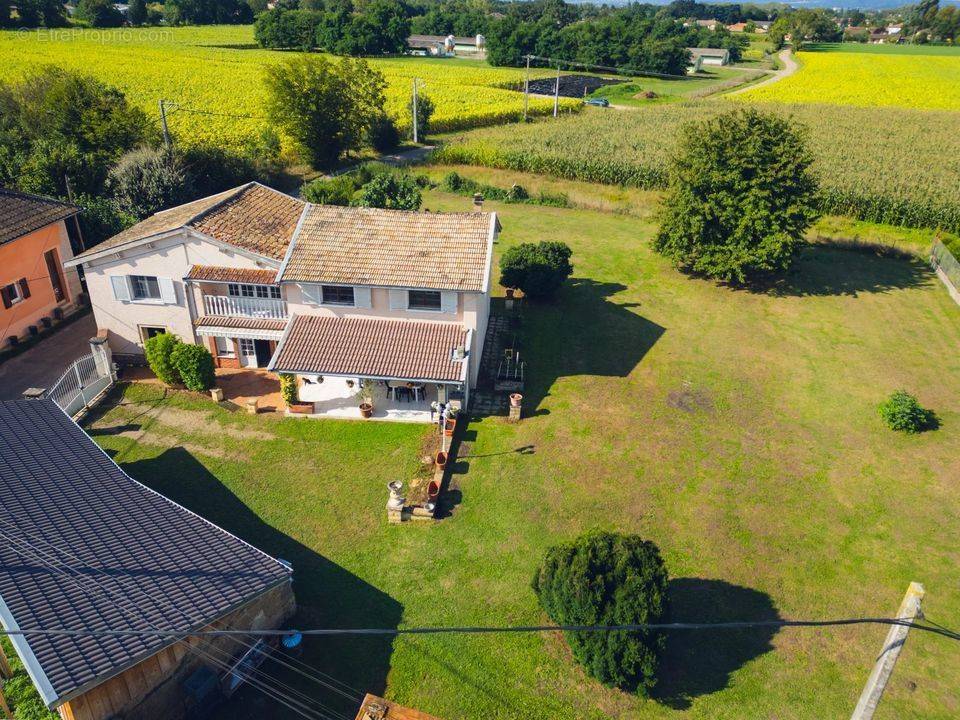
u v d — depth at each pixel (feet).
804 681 56.70
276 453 82.58
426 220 94.73
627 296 127.13
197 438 84.89
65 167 142.10
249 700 53.62
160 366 91.15
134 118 162.20
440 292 86.69
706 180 125.08
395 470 80.07
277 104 193.67
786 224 123.24
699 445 86.12
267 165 187.21
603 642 53.36
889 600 64.64
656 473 80.84
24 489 60.49
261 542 69.26
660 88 380.99
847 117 250.37
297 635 58.08
